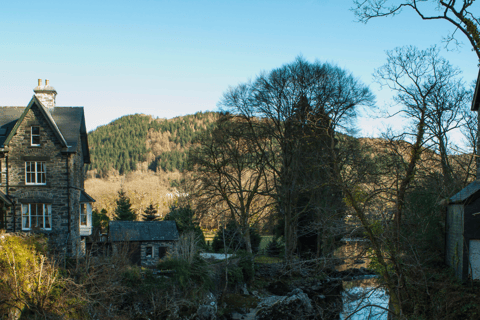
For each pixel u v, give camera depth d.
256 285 32.94
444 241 21.89
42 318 17.28
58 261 23.19
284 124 33.44
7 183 27.09
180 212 48.06
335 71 33.03
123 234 35.28
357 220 16.20
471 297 15.34
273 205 37.81
